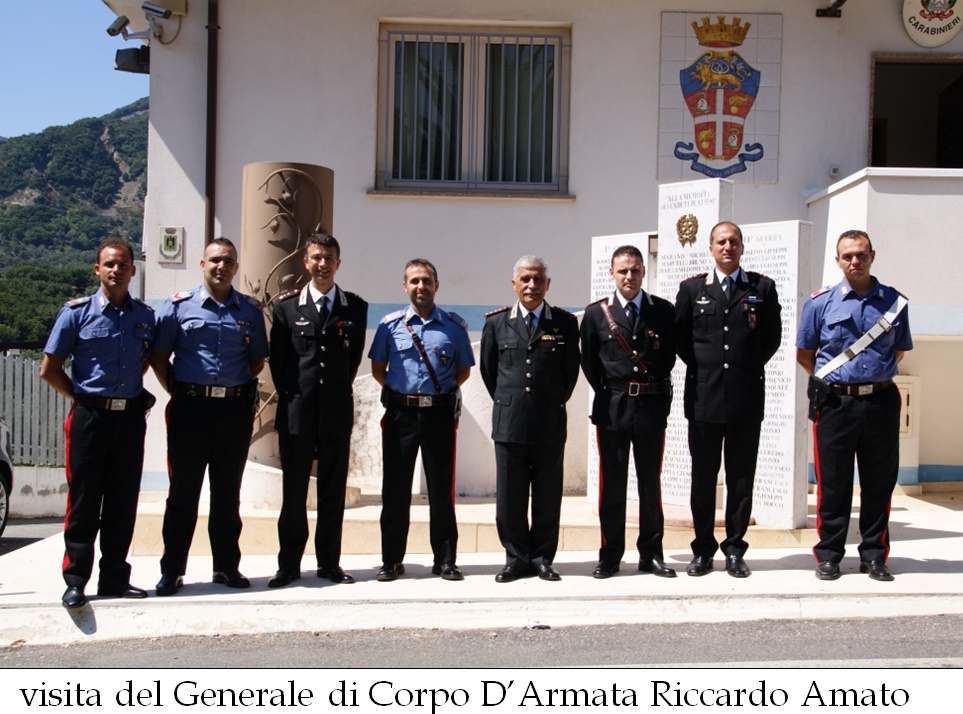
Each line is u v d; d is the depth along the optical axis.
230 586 6.66
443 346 6.84
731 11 11.18
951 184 9.69
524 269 6.75
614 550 6.94
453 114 11.44
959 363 11.23
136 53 12.06
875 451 6.79
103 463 6.32
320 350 6.70
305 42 11.15
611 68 11.20
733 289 6.79
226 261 6.54
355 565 7.46
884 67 13.91
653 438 6.85
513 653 5.69
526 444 6.75
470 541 7.98
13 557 8.13
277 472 8.32
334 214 11.16
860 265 6.65
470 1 11.22
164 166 11.09
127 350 6.33
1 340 25.84
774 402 8.05
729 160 11.20
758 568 7.14
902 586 6.59
